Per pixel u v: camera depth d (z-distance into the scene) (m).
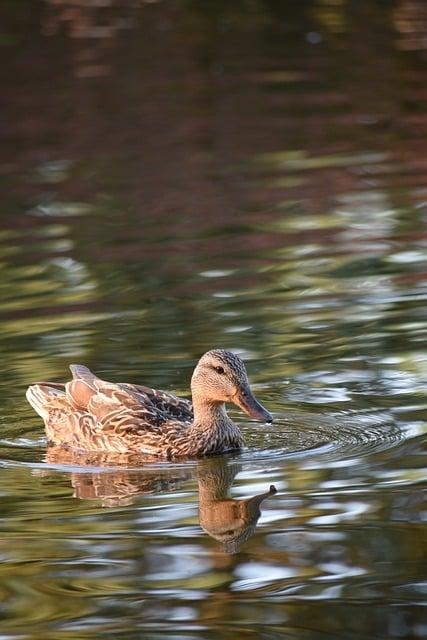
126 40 33.69
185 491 11.74
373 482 11.52
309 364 14.55
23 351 15.41
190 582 9.66
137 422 13.20
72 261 19.09
